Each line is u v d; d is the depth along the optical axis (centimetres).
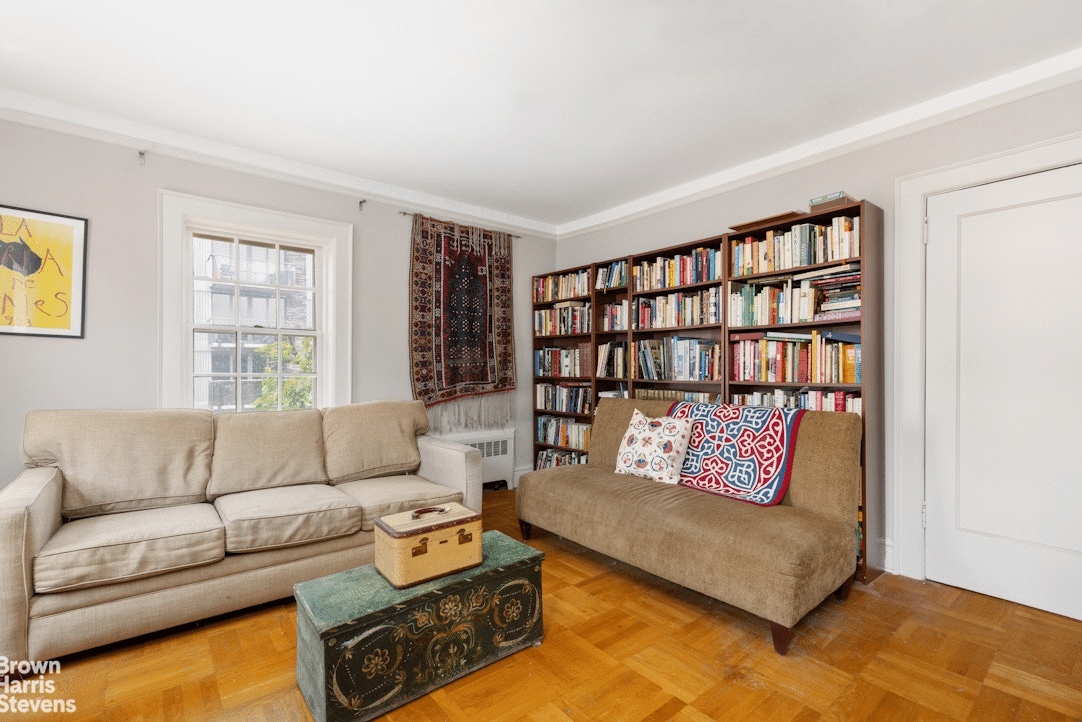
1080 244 209
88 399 262
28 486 188
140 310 275
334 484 281
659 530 227
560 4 179
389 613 155
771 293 292
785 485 241
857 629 204
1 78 229
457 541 177
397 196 374
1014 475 225
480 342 418
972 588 237
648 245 396
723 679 171
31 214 246
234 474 251
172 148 283
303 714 153
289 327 335
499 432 432
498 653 181
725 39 200
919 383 252
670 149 306
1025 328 223
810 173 298
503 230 439
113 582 182
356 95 244
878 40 201
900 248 259
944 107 243
